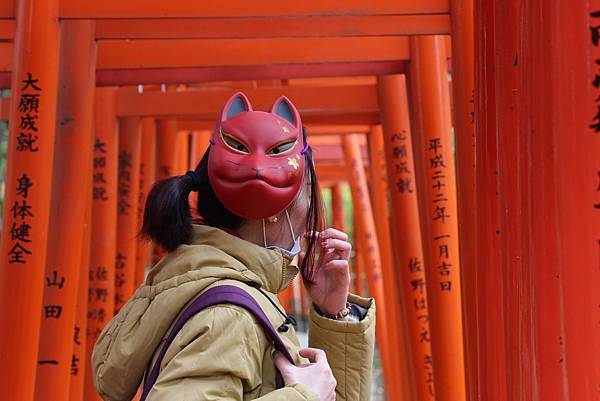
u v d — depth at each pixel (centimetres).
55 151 415
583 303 168
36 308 356
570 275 170
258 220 208
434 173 411
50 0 368
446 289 398
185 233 193
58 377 405
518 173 196
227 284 179
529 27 185
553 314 178
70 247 411
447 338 394
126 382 185
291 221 212
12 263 355
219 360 166
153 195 196
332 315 223
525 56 188
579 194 169
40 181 362
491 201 239
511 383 204
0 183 1522
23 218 358
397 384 764
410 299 505
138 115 588
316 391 175
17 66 369
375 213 802
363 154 1092
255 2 366
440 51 422
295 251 212
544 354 179
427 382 492
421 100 420
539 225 180
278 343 179
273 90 573
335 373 218
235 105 213
